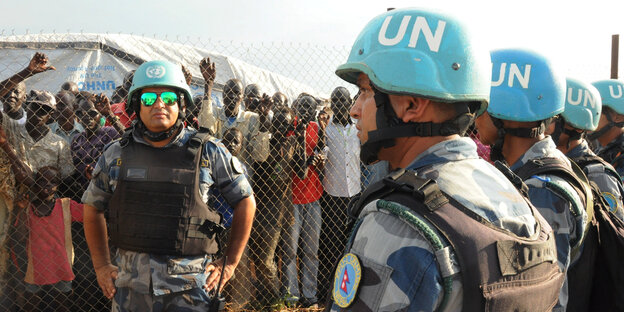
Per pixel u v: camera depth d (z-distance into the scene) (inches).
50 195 123.6
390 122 32.3
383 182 30.3
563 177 50.4
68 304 128.0
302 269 155.4
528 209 31.9
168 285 79.5
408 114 31.4
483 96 32.3
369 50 32.8
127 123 153.8
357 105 35.2
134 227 79.9
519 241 28.3
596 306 56.9
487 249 26.6
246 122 148.8
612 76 215.2
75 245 132.0
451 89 30.6
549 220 47.3
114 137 136.4
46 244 122.4
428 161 31.5
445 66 30.9
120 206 81.0
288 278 150.0
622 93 106.4
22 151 122.9
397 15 32.9
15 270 119.7
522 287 27.8
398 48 31.3
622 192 71.6
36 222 121.7
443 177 30.0
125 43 247.8
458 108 31.5
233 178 87.4
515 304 27.4
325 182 157.6
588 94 71.4
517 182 39.2
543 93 52.8
